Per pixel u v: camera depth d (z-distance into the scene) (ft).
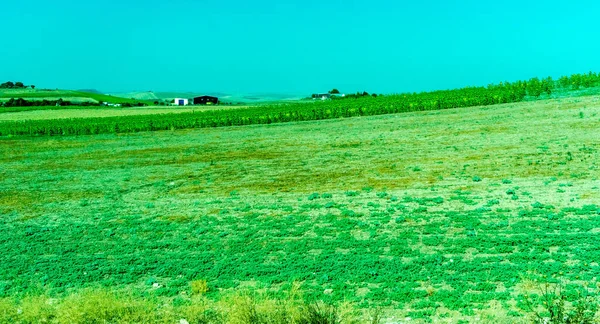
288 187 61.72
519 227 41.27
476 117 107.86
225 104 408.05
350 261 36.45
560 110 102.78
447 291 30.71
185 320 28.32
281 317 27.27
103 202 59.06
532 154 68.54
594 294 28.99
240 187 63.26
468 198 51.03
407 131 99.30
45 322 28.76
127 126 139.95
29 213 55.52
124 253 41.19
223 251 40.42
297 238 42.63
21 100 336.90
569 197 48.34
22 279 36.14
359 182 61.82
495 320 26.94
